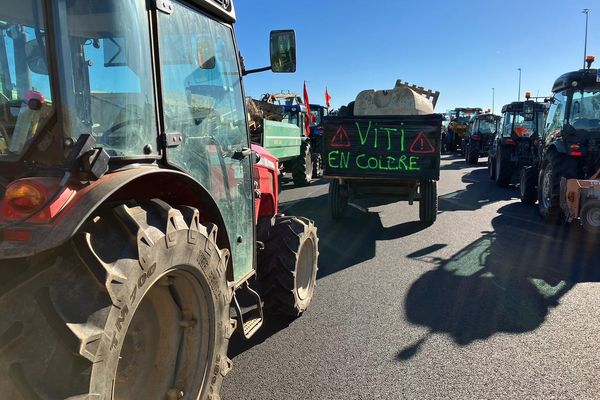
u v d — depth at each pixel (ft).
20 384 4.69
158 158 6.97
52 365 4.78
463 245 21.30
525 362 10.75
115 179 5.71
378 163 24.25
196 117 8.16
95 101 6.00
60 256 5.24
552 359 10.87
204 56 8.61
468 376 10.18
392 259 19.17
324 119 24.67
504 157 40.81
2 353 4.78
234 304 9.37
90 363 4.89
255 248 10.79
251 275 10.42
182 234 6.44
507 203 33.17
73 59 5.70
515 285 15.92
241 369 10.53
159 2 7.07
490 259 19.03
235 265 9.68
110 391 5.16
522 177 32.83
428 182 24.90
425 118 23.17
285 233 12.67
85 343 4.82
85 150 5.40
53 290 5.02
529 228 24.77
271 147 34.06
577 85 24.43
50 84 5.53
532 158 37.50
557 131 25.76
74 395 4.78
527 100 40.42
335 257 19.58
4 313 4.93
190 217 6.78
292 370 10.48
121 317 5.26
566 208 22.89
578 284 15.94
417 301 14.53
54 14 5.49
